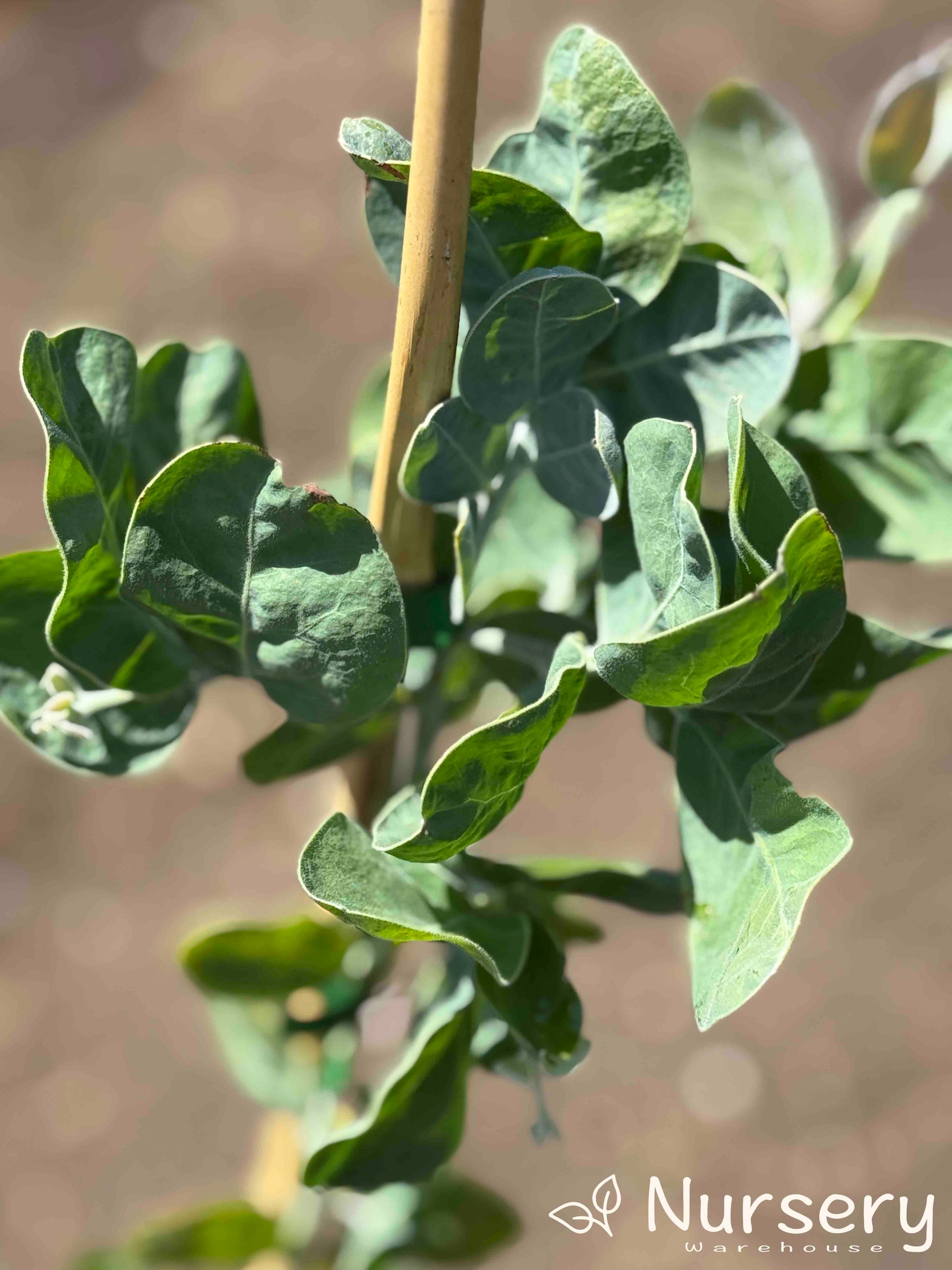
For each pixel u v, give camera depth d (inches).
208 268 88.1
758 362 14.6
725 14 98.9
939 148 16.5
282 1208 20.4
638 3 101.3
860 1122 58.3
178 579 13.7
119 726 15.5
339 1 107.5
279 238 89.8
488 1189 20.6
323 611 13.7
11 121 99.0
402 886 14.6
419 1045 15.0
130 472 15.3
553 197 14.6
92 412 14.7
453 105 13.2
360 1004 18.6
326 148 96.0
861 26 96.3
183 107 99.7
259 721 68.9
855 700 15.0
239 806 68.0
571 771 66.5
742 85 17.0
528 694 14.6
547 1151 58.0
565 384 14.6
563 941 17.2
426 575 15.3
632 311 14.7
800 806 13.4
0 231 91.2
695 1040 61.1
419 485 14.3
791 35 96.8
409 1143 15.4
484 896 15.4
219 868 65.9
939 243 78.2
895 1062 59.9
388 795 16.9
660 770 66.7
